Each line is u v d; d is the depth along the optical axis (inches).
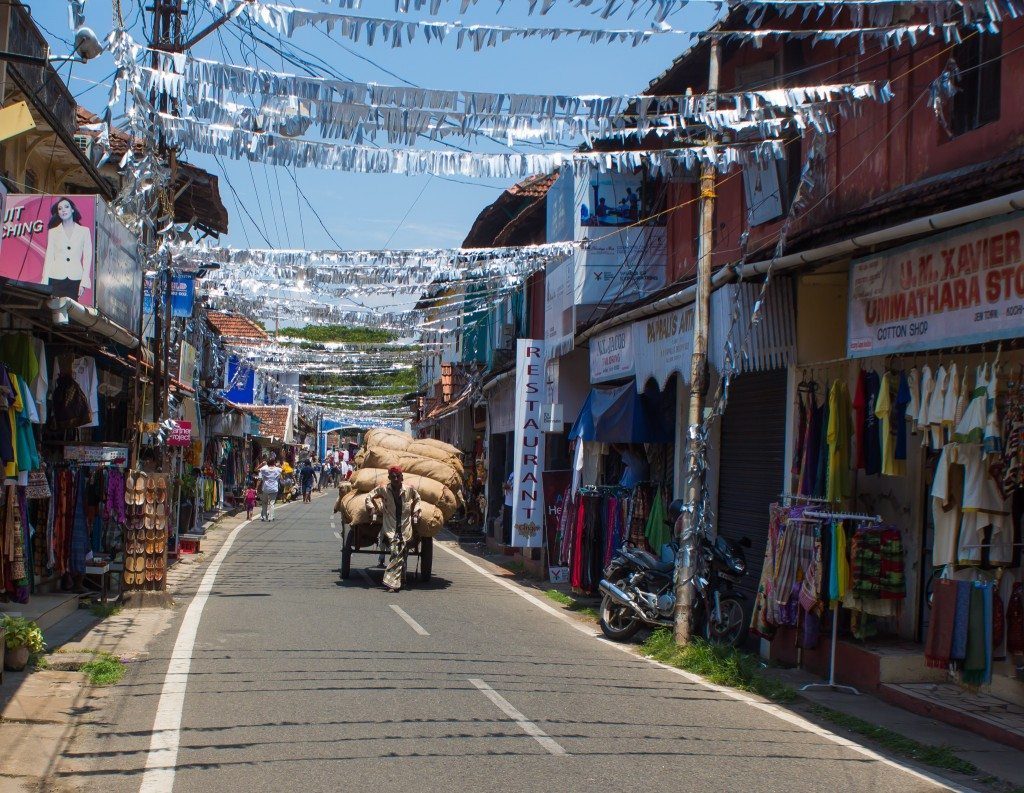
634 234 705.6
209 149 338.6
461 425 1535.4
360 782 248.8
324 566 799.7
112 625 489.7
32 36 524.7
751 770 276.7
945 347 348.8
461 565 894.4
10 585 456.8
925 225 328.8
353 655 423.5
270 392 1964.8
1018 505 348.5
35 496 494.9
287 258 579.8
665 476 663.1
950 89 361.7
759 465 556.4
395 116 328.2
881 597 400.5
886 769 287.1
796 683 419.5
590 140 357.7
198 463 1054.4
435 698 345.7
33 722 305.4
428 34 290.0
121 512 571.8
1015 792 271.1
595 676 406.6
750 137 471.8
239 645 441.1
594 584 635.5
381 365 1520.7
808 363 470.0
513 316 1063.6
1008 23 362.3
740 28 465.7
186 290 667.4
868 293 390.9
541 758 276.1
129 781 247.9
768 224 545.0
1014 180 305.4
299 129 331.6
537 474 807.1
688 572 476.1
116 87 319.0
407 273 590.9
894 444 391.9
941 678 392.5
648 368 586.9
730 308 466.9
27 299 411.2
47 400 533.0
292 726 302.7
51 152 610.2
